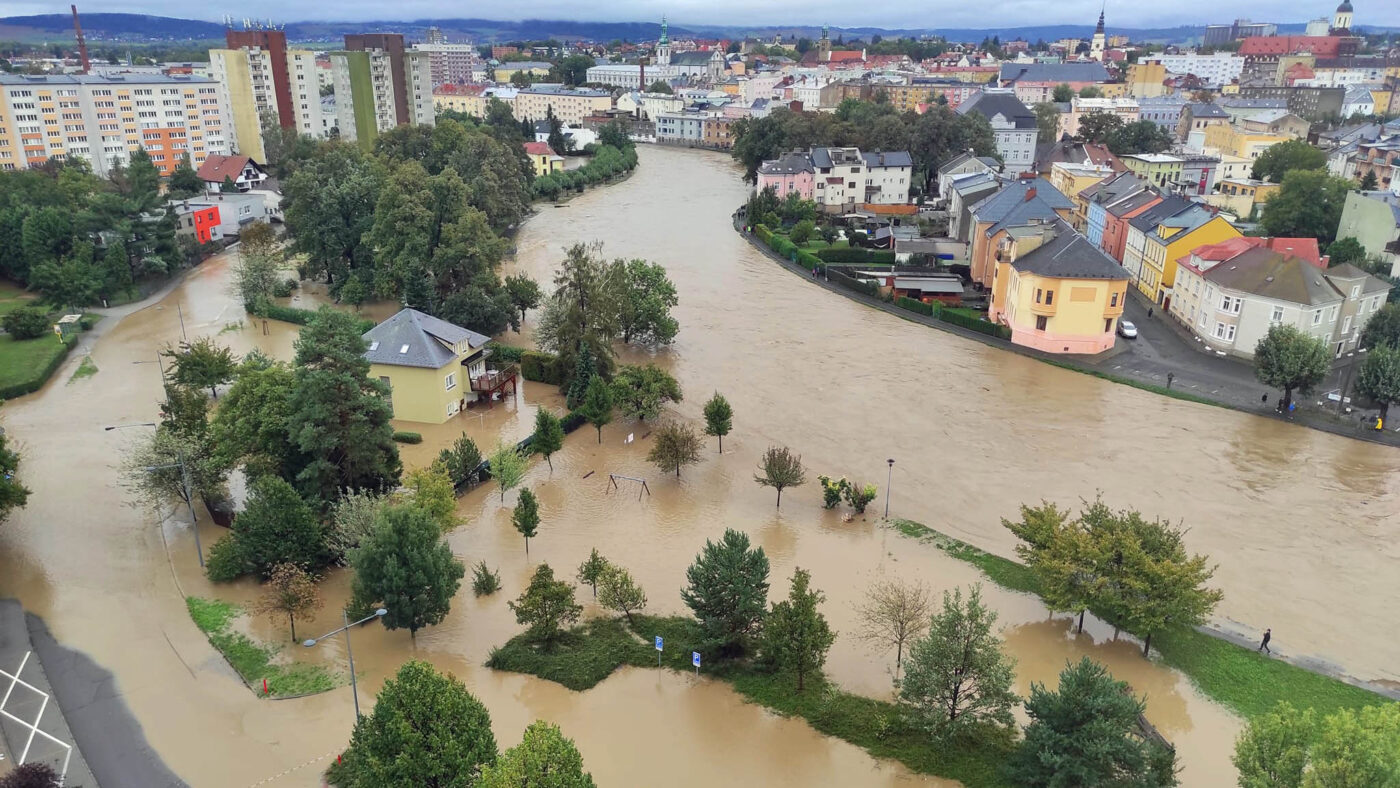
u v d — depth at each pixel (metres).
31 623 53.91
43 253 119.50
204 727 45.75
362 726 38.81
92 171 175.75
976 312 119.62
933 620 44.81
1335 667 50.97
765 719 46.50
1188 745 44.88
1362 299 102.19
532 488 72.00
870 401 90.25
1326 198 140.25
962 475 74.50
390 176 122.56
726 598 49.81
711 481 73.25
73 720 46.00
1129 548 50.53
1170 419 86.00
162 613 55.22
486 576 56.66
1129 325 110.19
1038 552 53.78
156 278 130.12
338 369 62.06
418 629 53.75
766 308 122.88
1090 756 38.34
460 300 99.81
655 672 50.16
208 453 65.62
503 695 48.19
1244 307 100.88
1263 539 64.38
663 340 105.75
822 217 176.38
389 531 50.94
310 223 124.44
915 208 187.12
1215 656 51.59
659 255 151.88
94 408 86.69
